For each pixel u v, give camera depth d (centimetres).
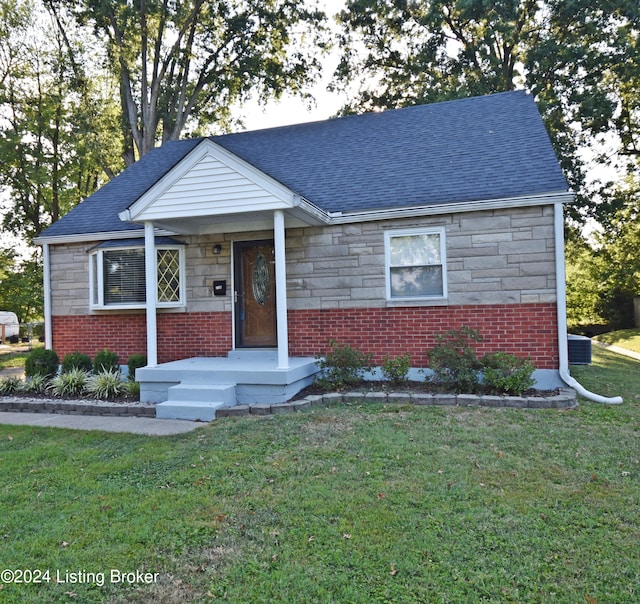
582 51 1842
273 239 958
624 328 2305
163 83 2189
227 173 778
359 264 895
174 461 509
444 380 780
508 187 823
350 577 300
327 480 443
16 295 2352
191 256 1000
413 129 1098
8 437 637
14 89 2030
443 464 475
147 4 1852
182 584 298
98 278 1016
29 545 344
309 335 923
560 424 606
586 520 364
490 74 2117
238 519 376
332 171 1014
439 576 299
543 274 801
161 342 1016
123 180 1244
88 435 632
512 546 330
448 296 846
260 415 701
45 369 995
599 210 2081
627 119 2116
